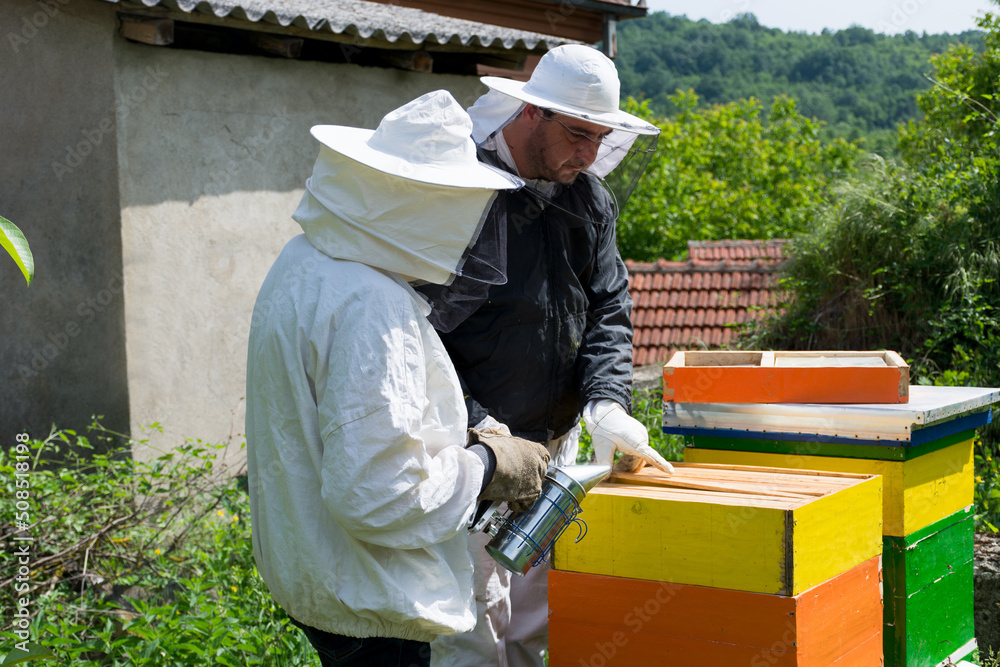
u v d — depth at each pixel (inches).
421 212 64.6
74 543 157.0
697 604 77.9
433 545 68.2
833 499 78.7
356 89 266.5
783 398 101.0
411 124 65.0
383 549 66.7
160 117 225.8
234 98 241.0
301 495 66.5
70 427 224.1
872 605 86.1
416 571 67.4
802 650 74.0
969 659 108.9
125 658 117.6
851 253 310.8
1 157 227.6
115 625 137.5
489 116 95.9
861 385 98.8
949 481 103.2
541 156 91.5
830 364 111.4
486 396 97.1
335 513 62.5
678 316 440.5
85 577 150.0
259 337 68.7
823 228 325.4
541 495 73.5
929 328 287.1
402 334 64.1
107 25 213.0
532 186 95.2
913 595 95.7
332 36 239.6
